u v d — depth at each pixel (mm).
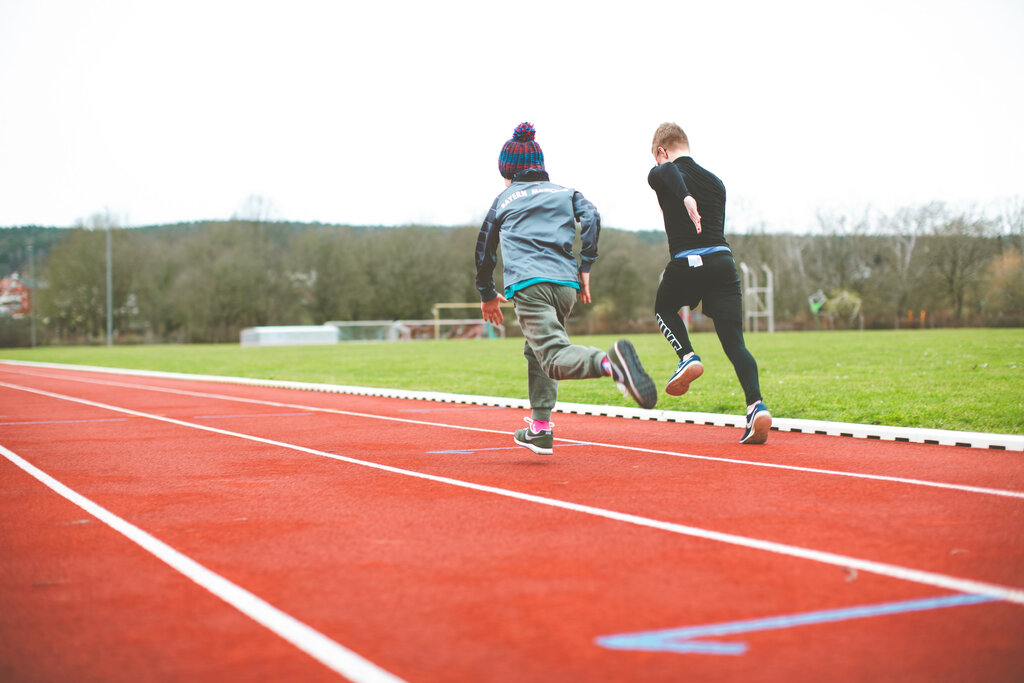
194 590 2682
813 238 64875
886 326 56625
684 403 9172
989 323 53938
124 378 18766
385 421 8422
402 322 58531
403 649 2117
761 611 2359
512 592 2594
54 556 3152
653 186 6266
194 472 5250
